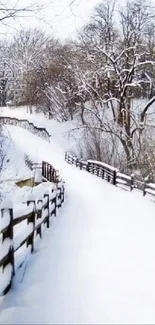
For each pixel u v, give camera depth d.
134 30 36.47
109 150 33.72
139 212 12.84
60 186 15.05
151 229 9.94
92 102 39.88
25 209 6.01
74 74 42.50
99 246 7.77
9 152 24.50
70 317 4.36
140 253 7.45
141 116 33.97
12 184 14.19
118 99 36.91
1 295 4.81
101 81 38.78
